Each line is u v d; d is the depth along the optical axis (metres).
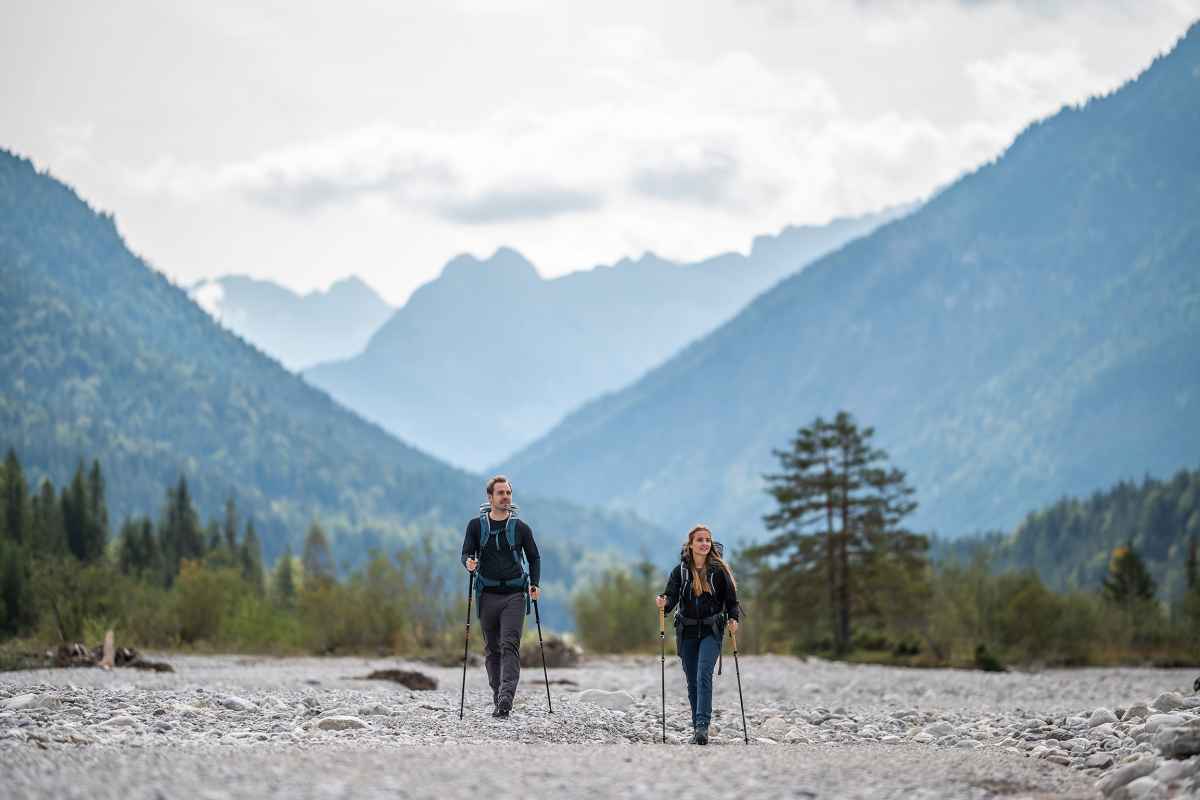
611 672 73.75
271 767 21.09
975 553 130.88
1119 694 64.50
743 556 140.00
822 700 55.91
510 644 32.44
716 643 30.14
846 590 134.50
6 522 198.25
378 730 29.86
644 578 141.62
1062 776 23.06
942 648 120.25
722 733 34.31
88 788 18.39
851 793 19.72
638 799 18.66
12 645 78.56
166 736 27.61
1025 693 65.25
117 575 96.50
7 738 24.92
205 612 96.44
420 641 101.62
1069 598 124.94
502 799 18.44
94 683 49.50
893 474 136.00
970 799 19.83
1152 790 19.75
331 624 98.94
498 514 32.91
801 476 137.00
